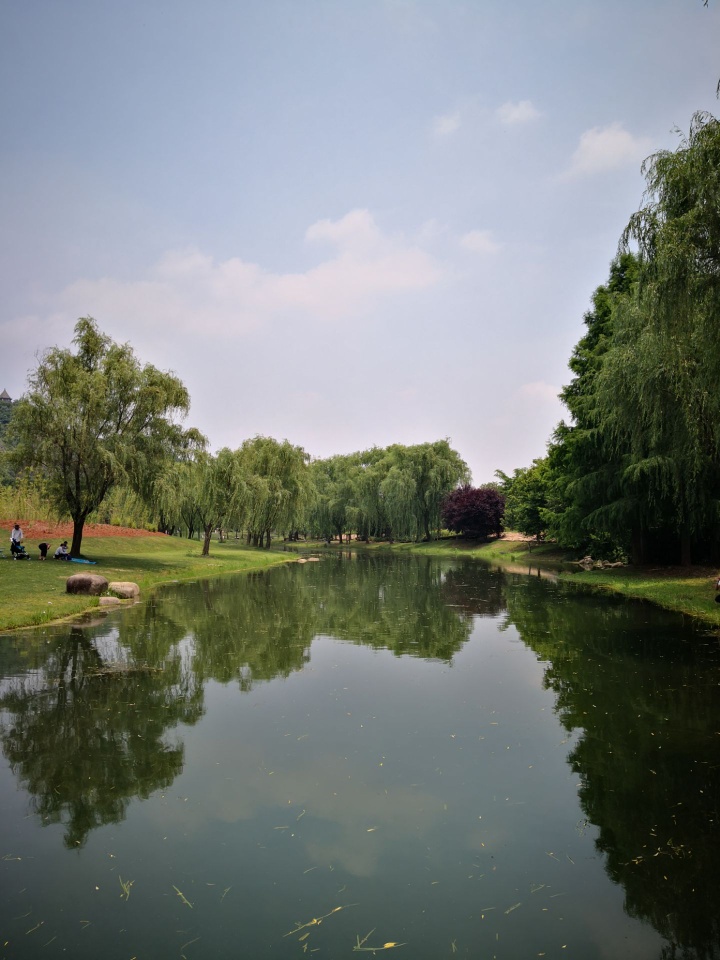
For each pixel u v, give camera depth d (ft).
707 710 33.76
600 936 16.30
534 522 184.96
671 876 18.97
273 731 31.07
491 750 28.58
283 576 115.55
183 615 65.46
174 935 16.35
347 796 24.18
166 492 98.84
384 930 16.56
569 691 37.47
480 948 15.79
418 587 96.43
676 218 45.37
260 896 18.07
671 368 50.65
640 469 78.28
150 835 21.43
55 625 58.49
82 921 16.92
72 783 25.35
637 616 63.46
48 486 96.99
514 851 20.38
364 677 41.14
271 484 175.42
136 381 99.81
